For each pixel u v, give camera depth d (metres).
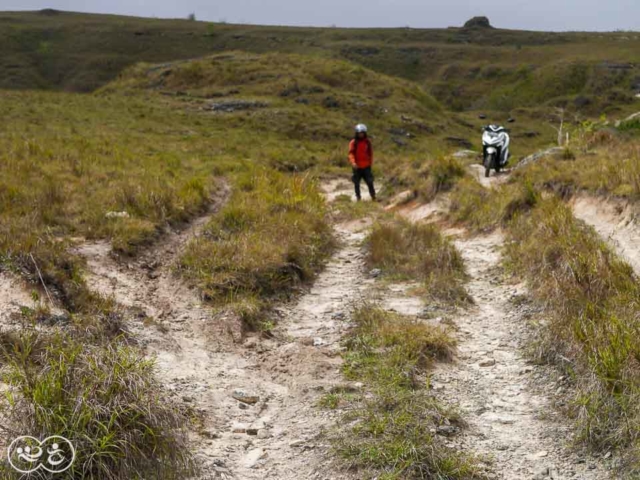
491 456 4.13
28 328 5.11
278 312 6.95
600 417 4.29
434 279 7.74
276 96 41.81
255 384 5.26
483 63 105.12
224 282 7.20
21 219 8.20
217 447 4.24
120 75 50.66
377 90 45.62
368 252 9.28
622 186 9.36
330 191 18.47
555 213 8.97
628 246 7.94
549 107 73.06
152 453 3.78
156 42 115.00
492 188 11.81
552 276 6.86
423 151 35.03
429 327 6.15
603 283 6.21
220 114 35.94
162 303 6.75
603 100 79.19
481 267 8.55
